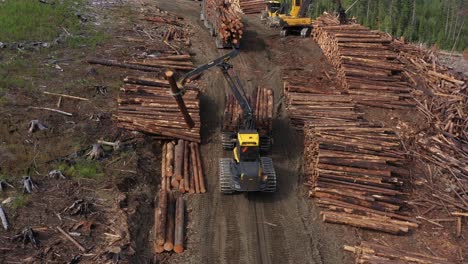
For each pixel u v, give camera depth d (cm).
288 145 2548
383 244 1902
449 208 2162
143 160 2245
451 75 3256
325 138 2328
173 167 2222
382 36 3553
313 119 2725
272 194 2162
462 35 9231
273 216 2020
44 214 1756
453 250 1903
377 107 2945
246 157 2081
